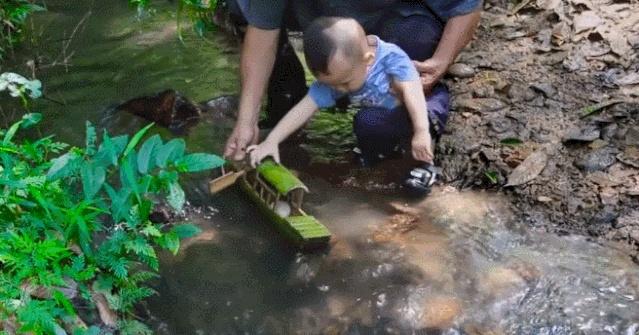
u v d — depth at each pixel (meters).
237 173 3.00
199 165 2.54
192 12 3.87
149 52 3.83
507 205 2.99
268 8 3.00
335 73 2.88
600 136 3.18
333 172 3.14
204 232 2.91
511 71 3.55
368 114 3.05
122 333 2.53
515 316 2.62
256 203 2.96
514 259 2.79
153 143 2.56
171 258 2.82
